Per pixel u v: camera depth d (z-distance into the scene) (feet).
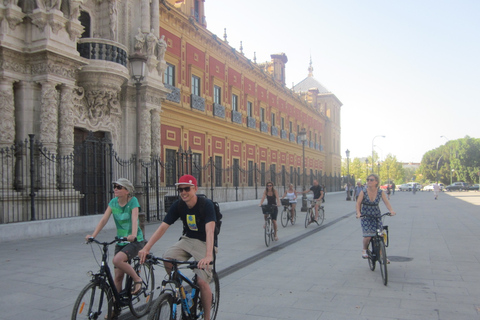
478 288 20.18
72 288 20.15
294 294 19.67
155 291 20.03
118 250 16.37
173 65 69.51
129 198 16.47
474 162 262.88
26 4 40.83
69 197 42.32
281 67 131.34
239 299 19.04
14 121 40.52
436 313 16.48
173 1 76.33
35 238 36.06
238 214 65.46
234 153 93.45
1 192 38.09
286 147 129.29
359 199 23.48
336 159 197.06
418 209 77.25
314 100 172.96
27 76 41.19
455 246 32.76
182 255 14.20
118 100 53.26
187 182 13.66
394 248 32.01
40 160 40.65
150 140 55.98
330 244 34.86
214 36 81.00
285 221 53.67
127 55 52.54
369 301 18.28
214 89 84.84
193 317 13.57
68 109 43.27
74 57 42.83
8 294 19.12
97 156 50.88
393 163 312.50
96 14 52.49
